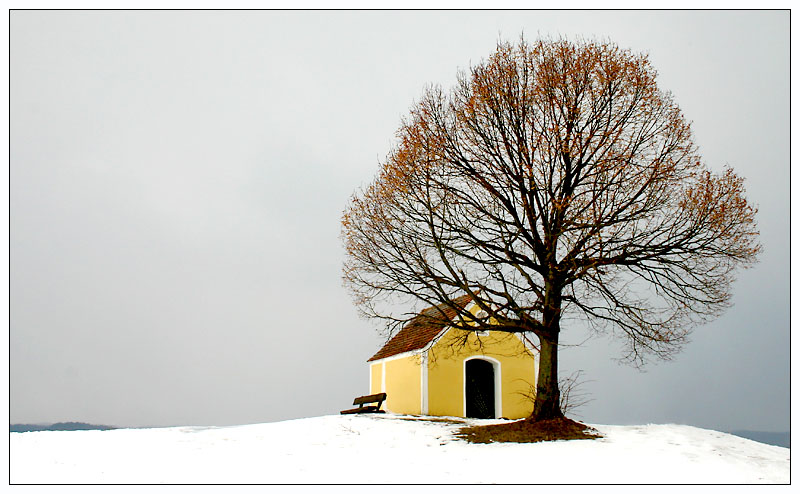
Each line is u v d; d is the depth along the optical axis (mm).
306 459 19969
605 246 22375
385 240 24703
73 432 26109
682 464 17750
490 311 23406
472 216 24000
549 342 23125
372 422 26703
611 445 20047
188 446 22406
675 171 23031
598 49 23391
